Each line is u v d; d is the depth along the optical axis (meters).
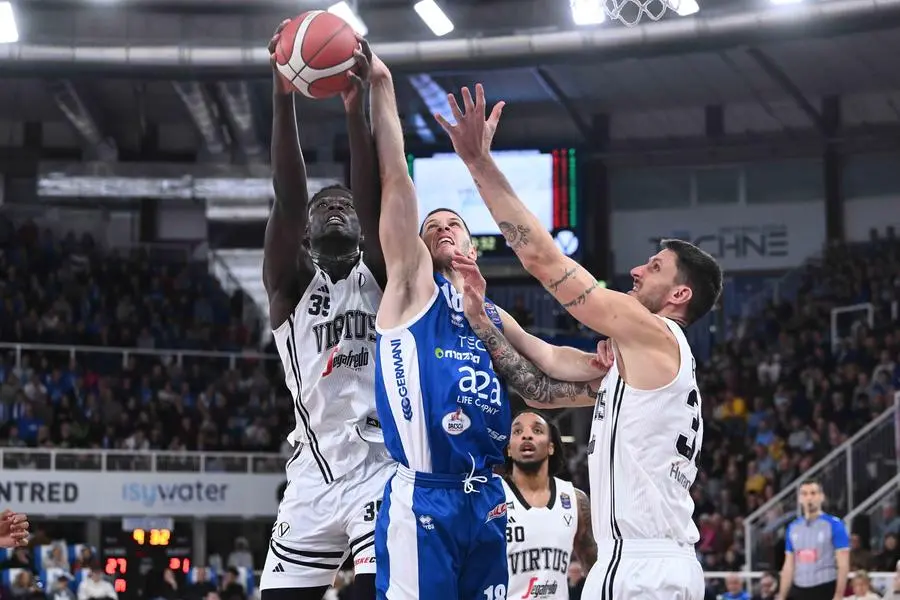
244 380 27.31
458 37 23.36
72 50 22.86
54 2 23.89
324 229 5.70
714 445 24.48
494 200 5.19
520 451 7.58
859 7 20.47
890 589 12.34
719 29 21.52
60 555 20.25
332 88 5.39
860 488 19.23
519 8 23.80
